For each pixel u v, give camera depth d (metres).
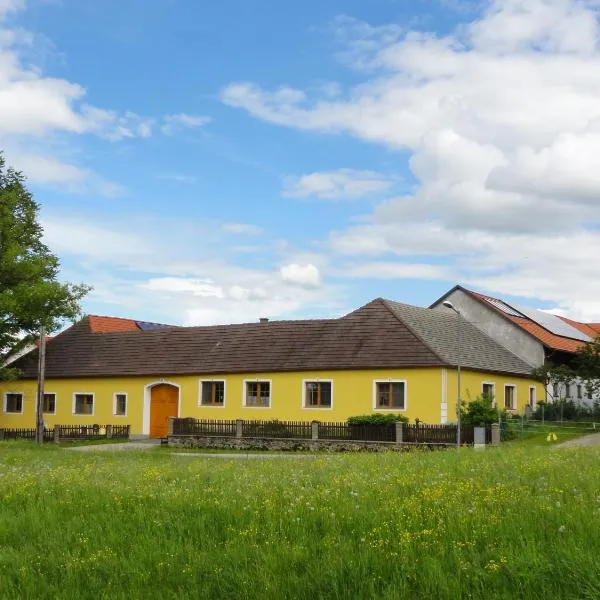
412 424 36.38
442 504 10.12
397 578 7.16
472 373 42.56
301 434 37.66
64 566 8.59
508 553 7.39
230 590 7.51
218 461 22.75
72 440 44.59
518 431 38.88
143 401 49.19
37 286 45.84
